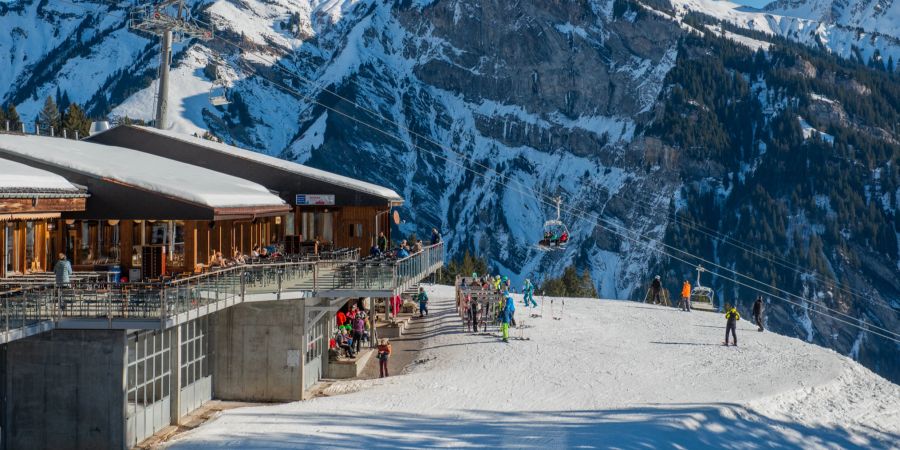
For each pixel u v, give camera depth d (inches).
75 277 1067.9
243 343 1264.8
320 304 1331.2
